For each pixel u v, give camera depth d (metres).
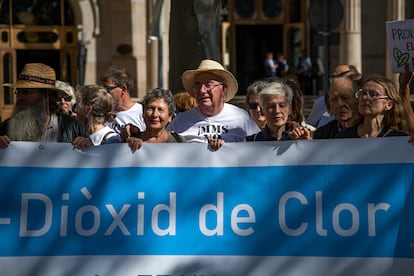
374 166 6.99
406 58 7.63
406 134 7.59
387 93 7.58
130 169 7.15
